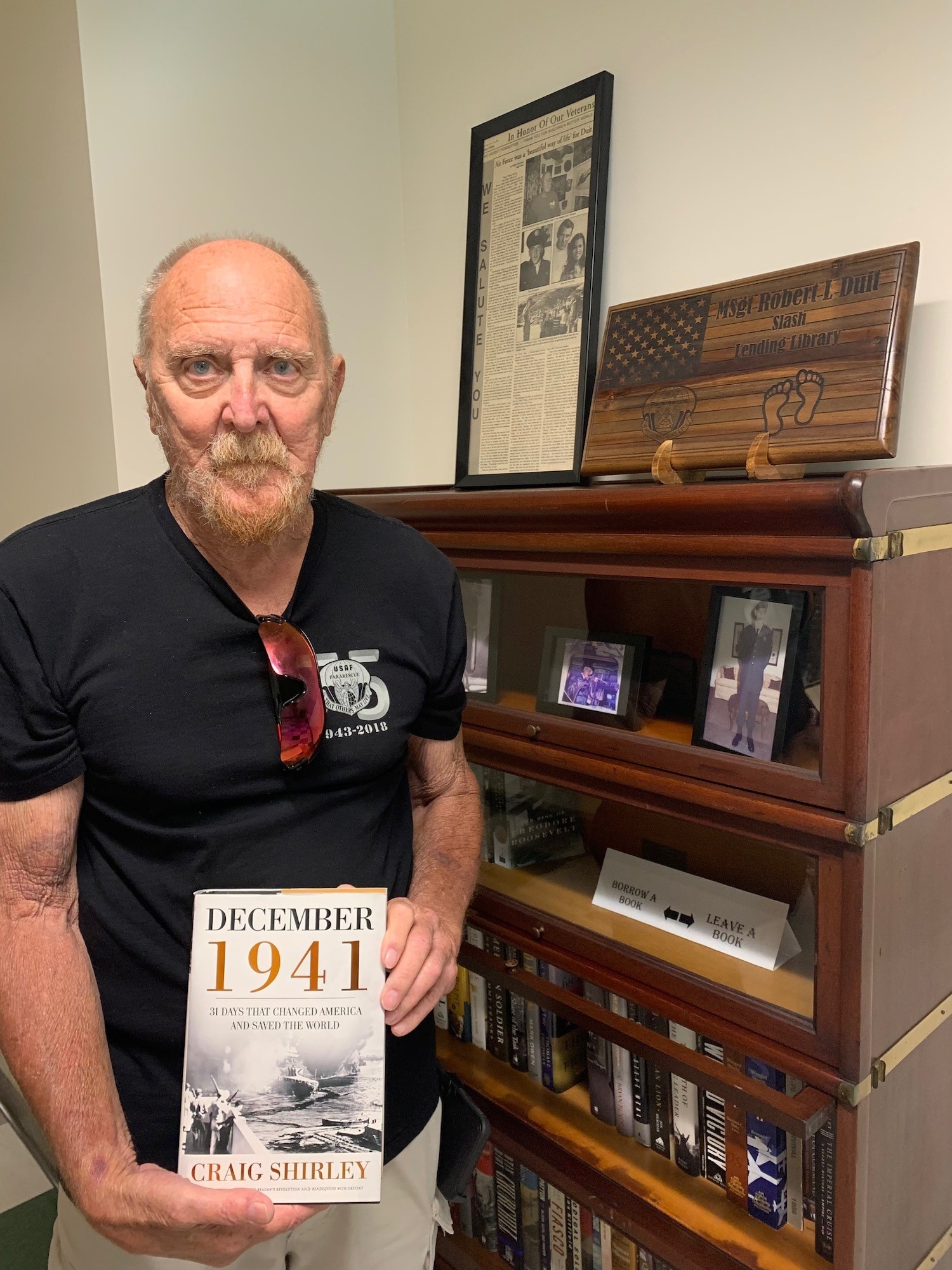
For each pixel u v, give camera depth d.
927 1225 1.20
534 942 1.37
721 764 1.10
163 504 0.95
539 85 1.63
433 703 1.13
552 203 1.58
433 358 1.94
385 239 1.93
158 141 1.59
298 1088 0.84
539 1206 1.52
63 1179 0.84
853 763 0.97
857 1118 1.02
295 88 1.77
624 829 1.34
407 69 1.88
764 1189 1.24
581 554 1.22
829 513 0.93
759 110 1.32
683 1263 1.24
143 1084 0.94
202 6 1.62
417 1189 1.12
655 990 1.21
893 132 1.19
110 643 0.89
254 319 0.86
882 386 1.03
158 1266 0.96
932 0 1.13
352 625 1.01
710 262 1.41
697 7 1.38
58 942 0.88
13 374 1.92
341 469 1.92
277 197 1.76
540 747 1.32
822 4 1.24
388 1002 0.85
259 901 0.85
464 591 1.48
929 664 1.04
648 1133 1.39
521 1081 1.56
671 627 1.19
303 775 0.96
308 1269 1.08
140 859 0.93
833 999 1.02
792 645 1.04
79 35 1.47
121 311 1.57
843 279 1.09
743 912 1.20
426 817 1.21
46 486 1.84
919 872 1.08
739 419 1.16
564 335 1.57
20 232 1.77
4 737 0.85
